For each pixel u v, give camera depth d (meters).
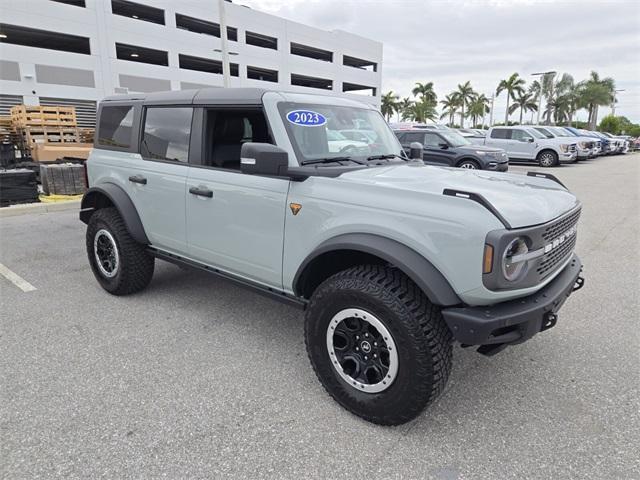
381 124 3.64
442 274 2.12
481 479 2.00
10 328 3.47
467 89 74.06
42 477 1.98
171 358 3.04
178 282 4.58
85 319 3.66
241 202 2.94
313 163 2.78
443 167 3.27
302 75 39.31
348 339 2.42
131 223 3.77
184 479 1.99
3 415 2.40
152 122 3.68
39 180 10.58
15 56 22.12
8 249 5.74
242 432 2.30
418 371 2.14
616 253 5.67
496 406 2.54
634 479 2.00
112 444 2.20
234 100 3.02
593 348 3.23
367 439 2.26
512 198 2.30
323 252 2.45
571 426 2.37
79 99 24.84
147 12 28.91
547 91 55.81
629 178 14.08
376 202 2.31
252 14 34.28
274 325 3.59
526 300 2.21
